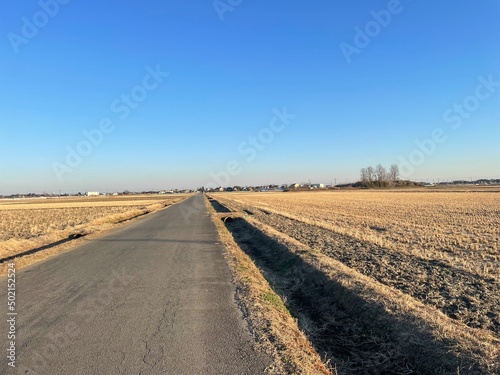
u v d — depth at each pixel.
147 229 25.30
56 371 4.81
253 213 39.03
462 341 5.61
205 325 6.46
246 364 4.95
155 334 6.07
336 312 8.34
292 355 5.27
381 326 6.95
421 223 25.03
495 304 7.84
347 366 5.79
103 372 4.77
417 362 5.71
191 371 4.76
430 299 8.34
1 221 39.38
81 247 17.36
